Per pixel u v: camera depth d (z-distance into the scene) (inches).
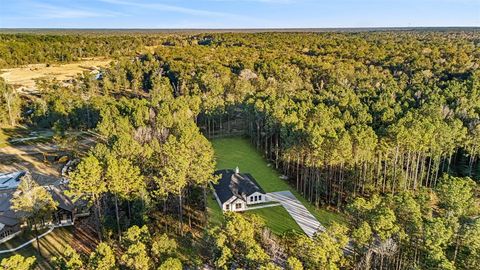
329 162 2135.8
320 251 1266.0
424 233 1398.9
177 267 1206.3
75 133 3572.8
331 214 2122.3
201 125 3818.9
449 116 2815.0
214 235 1385.3
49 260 1701.5
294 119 2645.2
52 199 1943.9
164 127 2972.4
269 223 2018.9
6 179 2529.5
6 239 1843.0
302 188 2409.0
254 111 3287.4
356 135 2155.5
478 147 2495.1
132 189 1861.5
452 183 1772.9
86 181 1705.2
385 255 1444.4
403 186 2292.1
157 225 1947.6
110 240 1798.7
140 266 1253.7
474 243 1398.9
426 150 2348.7
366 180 2313.0
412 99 3378.4
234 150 3243.1
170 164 1936.5
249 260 1258.6
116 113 3201.3
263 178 2637.8
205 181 1984.5
